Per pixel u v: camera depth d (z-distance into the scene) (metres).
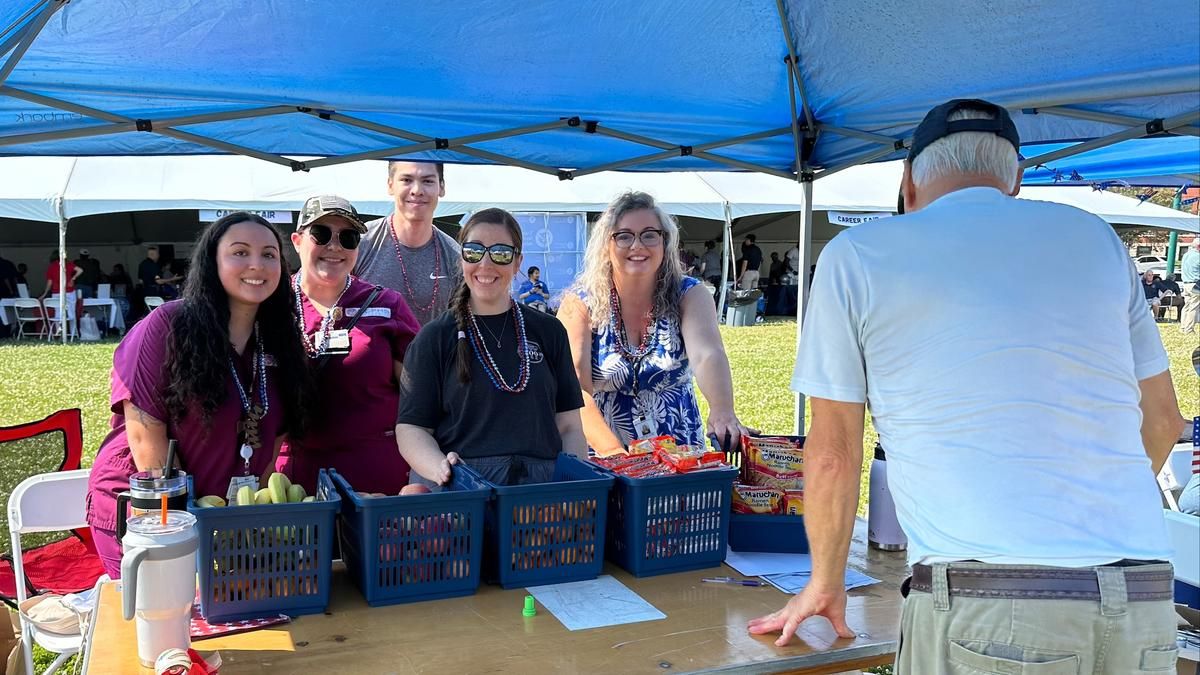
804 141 3.54
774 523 2.30
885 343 1.60
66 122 2.76
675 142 3.55
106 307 15.91
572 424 2.53
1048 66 2.53
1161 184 6.16
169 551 1.60
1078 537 1.46
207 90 2.69
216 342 2.40
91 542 3.19
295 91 2.81
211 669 1.60
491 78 2.90
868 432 7.85
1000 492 1.48
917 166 1.77
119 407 2.44
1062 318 1.53
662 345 3.04
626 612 1.91
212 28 2.36
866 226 1.69
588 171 3.79
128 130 2.83
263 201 11.88
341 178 12.52
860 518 2.73
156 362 2.37
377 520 1.90
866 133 3.30
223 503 1.89
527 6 2.46
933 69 2.73
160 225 19.88
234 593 1.83
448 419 2.37
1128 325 1.62
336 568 2.17
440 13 2.45
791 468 2.36
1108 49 2.37
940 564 1.52
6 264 15.61
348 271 3.10
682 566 2.17
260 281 2.46
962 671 1.49
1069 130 3.29
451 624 1.84
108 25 2.27
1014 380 1.51
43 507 2.91
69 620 2.66
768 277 23.22
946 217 1.63
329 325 3.01
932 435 1.54
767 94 3.21
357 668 1.63
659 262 2.98
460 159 3.60
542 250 13.36
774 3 2.63
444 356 2.37
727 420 2.58
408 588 1.94
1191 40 2.23
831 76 2.98
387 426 3.05
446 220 17.47
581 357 3.03
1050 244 1.58
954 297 1.55
